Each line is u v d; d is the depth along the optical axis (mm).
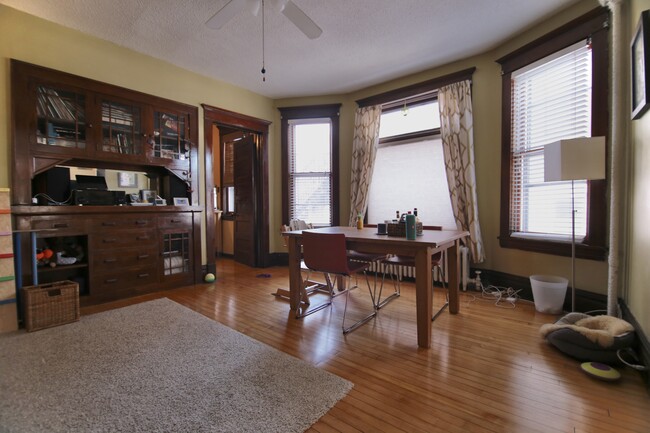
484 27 2939
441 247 2389
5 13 2582
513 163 3207
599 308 2516
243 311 2820
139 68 3396
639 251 1889
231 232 5953
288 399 1489
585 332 1841
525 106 3100
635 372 1749
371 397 1521
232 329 2385
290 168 4941
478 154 3482
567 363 1854
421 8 2643
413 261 2922
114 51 3205
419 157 3975
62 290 2480
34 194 2885
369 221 4414
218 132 6195
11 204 2566
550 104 2881
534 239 2973
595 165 2229
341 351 2023
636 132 1984
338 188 4715
